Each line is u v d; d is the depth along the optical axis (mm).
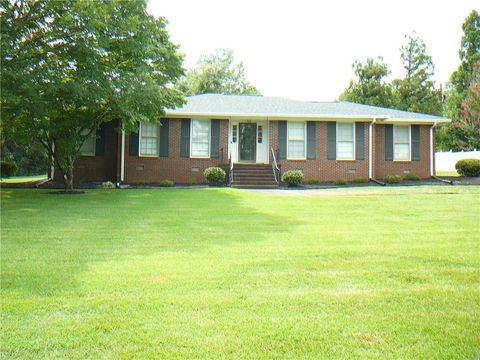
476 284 3988
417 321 3055
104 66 11586
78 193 13500
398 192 14047
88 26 10094
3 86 9656
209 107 19641
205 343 2689
